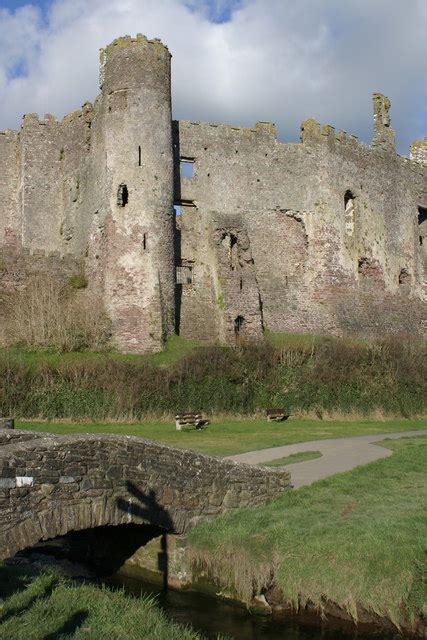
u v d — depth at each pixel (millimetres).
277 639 8992
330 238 37000
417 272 42188
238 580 9961
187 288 33312
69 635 7320
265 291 35281
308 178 37219
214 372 25891
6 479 9156
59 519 9570
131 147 30734
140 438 10727
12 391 22547
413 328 40250
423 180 43969
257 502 11852
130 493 10297
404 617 8750
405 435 21234
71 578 10594
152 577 11258
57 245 35656
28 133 36375
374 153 40719
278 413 25500
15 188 37156
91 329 28281
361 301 37875
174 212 32312
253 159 36281
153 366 25312
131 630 7742
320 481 13023
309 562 9469
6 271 29906
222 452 17047
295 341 31391
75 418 22844
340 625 9039
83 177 34219
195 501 11078
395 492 12242
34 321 27109
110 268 29984
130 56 31438
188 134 35062
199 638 8180
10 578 8992
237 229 34562
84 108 34750
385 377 28594
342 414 26953
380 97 41938
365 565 9156
